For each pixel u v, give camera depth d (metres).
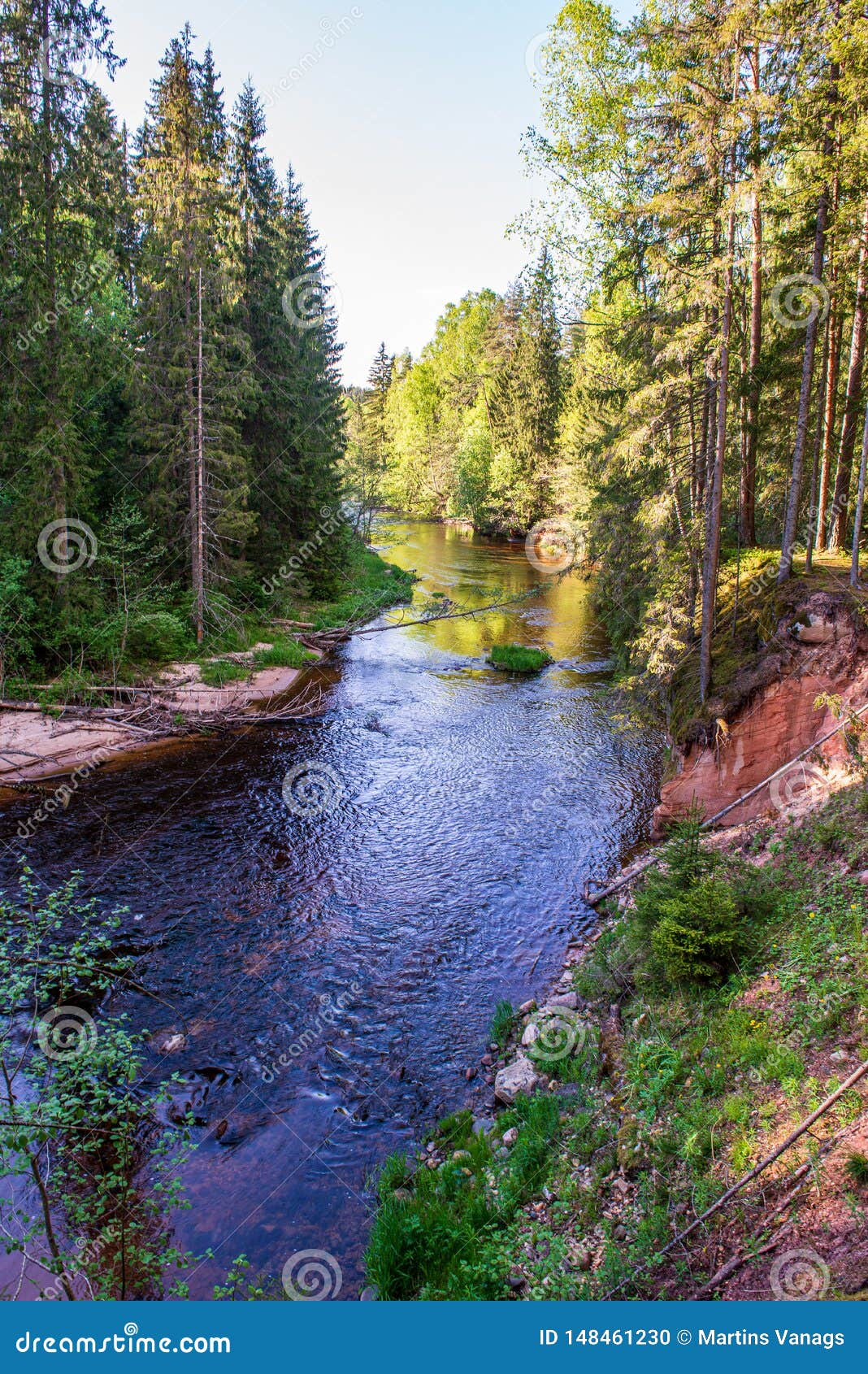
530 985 10.27
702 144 12.47
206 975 10.27
